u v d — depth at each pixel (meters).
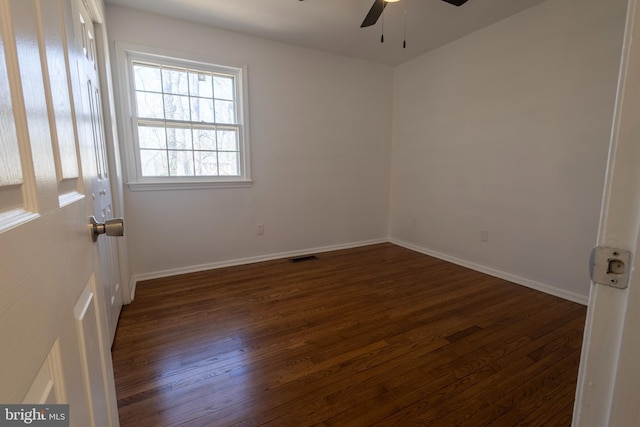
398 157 4.21
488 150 3.06
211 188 3.17
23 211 0.38
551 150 2.57
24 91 0.39
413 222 4.05
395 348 1.83
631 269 0.39
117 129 2.53
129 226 2.82
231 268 3.27
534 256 2.74
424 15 2.74
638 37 0.37
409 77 3.93
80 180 0.66
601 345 0.43
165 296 2.54
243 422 1.30
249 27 2.99
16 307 0.34
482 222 3.17
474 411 1.37
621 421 0.41
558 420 1.32
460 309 2.34
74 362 0.53
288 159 3.58
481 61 3.06
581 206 2.42
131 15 2.63
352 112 3.93
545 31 2.54
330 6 2.59
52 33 0.51
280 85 3.41
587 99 2.33
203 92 3.07
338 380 1.56
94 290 0.73
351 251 3.99
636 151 0.38
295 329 2.04
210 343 1.88
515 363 1.70
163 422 1.29
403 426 1.29
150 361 1.70
